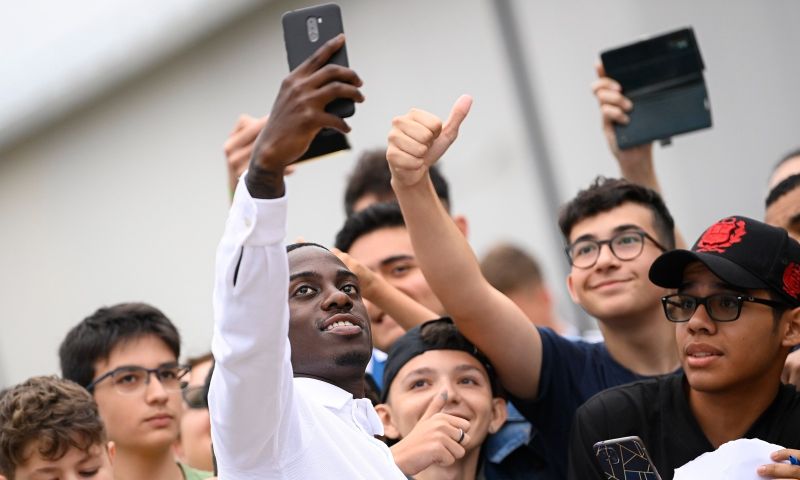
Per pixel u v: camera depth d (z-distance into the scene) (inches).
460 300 279.0
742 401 245.3
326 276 231.3
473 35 510.0
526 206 507.2
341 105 196.9
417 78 516.1
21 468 257.1
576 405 293.7
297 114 191.9
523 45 505.7
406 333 291.6
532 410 293.4
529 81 505.4
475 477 290.8
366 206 363.3
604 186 302.8
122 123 538.3
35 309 540.7
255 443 202.7
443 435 244.4
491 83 509.0
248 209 194.7
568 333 451.8
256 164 194.2
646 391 258.4
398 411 280.2
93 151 540.4
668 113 331.9
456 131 272.4
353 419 224.1
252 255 194.7
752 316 240.5
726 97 480.7
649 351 295.6
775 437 244.7
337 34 225.8
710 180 482.3
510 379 290.5
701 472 221.3
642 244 294.2
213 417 206.7
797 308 246.1
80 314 531.8
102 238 535.2
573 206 303.1
